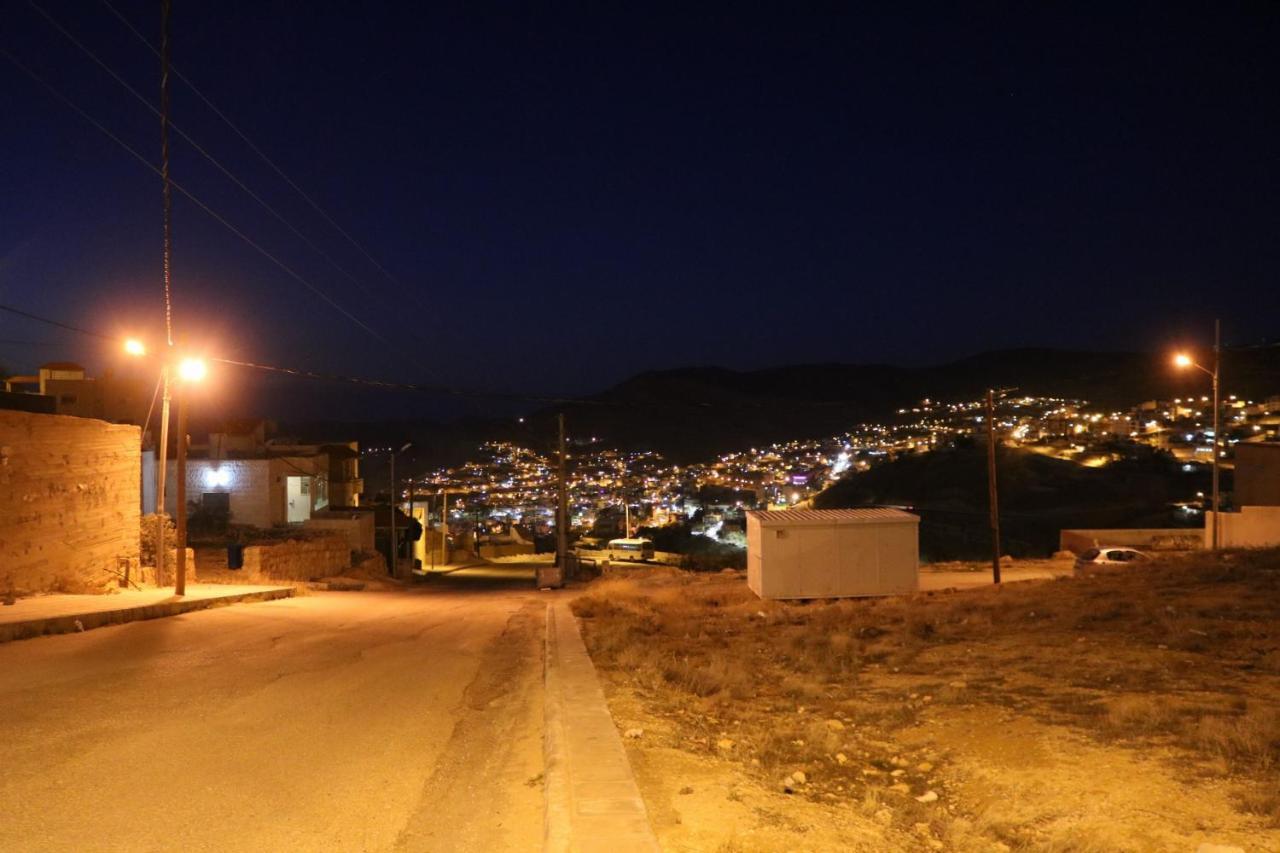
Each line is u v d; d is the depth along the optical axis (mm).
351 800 6488
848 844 5723
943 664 13000
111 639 14898
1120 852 5664
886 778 7648
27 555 19438
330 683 11227
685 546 85062
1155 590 20109
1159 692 10227
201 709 9312
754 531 27656
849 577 26172
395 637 16953
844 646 14477
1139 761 7547
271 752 7715
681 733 8547
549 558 83625
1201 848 5477
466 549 85938
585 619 20500
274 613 21656
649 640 16203
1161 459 84750
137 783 6680
